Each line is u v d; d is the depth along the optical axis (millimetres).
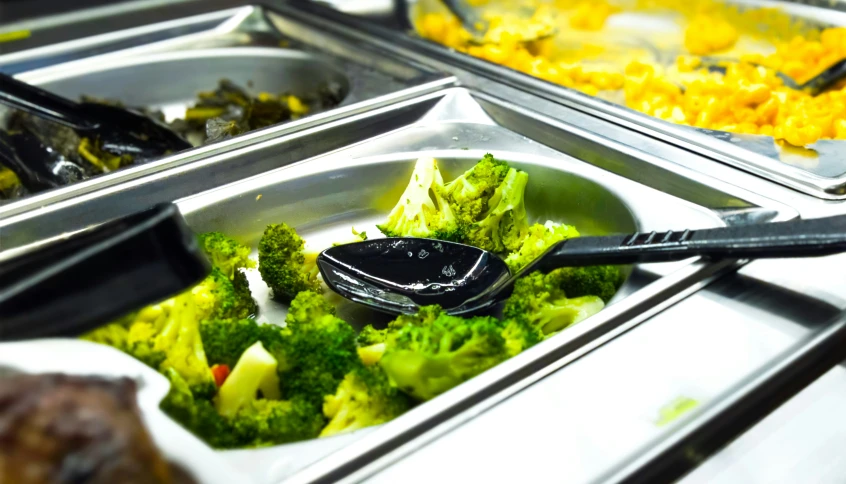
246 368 441
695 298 459
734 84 697
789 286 466
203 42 823
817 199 527
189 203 552
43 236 521
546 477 393
